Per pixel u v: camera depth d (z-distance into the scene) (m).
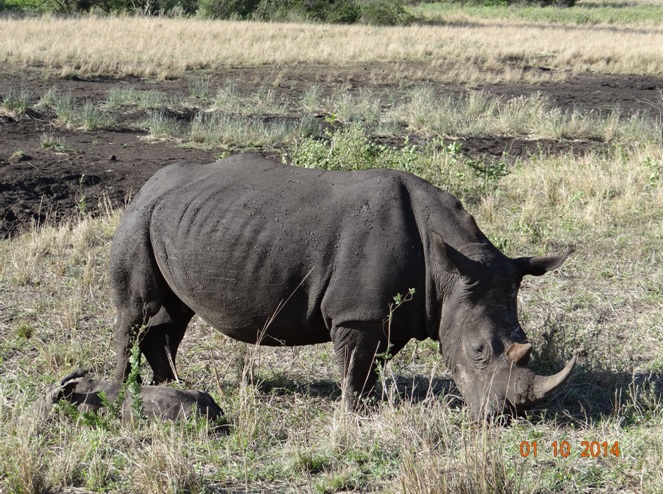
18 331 20.17
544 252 25.94
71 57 65.19
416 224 15.81
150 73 63.03
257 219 15.95
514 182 34.19
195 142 43.22
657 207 30.30
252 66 68.62
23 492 13.20
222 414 15.82
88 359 18.98
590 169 34.66
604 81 68.94
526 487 13.21
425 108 50.22
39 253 26.05
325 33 89.81
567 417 16.23
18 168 36.53
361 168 30.42
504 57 78.69
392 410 15.12
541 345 19.09
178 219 16.47
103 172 36.72
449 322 15.37
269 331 16.34
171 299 17.58
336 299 15.51
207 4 105.88
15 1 109.31
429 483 12.79
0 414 14.97
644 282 23.62
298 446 14.69
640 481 13.54
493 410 14.55
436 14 130.50
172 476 13.40
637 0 184.12
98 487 13.53
